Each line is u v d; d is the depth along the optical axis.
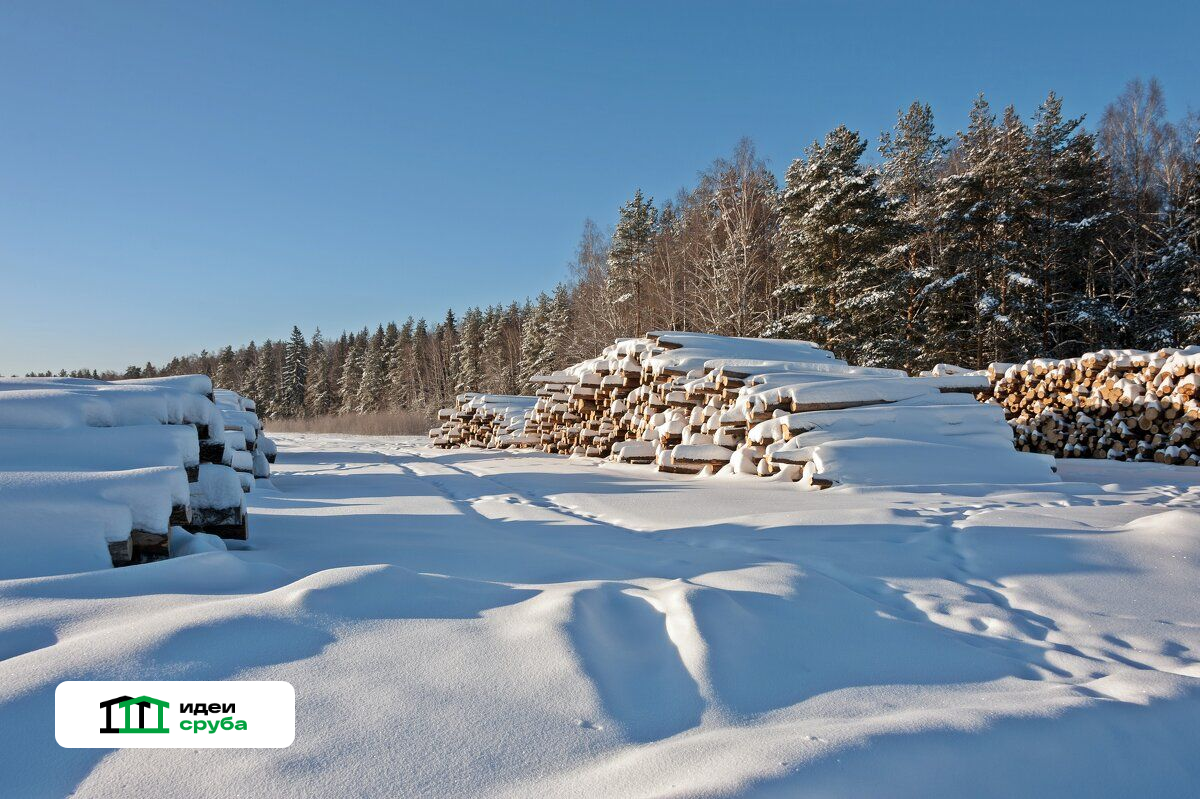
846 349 21.89
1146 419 9.85
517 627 2.16
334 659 1.88
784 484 7.16
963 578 3.34
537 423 17.00
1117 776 1.58
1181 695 1.93
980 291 25.11
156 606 2.16
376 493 7.41
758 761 1.45
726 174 28.36
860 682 2.05
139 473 2.96
